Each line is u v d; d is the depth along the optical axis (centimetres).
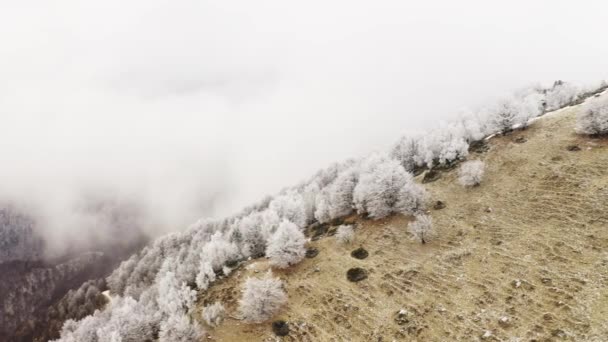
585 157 3609
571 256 2573
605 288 2177
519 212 3381
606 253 2445
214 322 3638
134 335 3938
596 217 2817
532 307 2316
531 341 2078
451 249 3341
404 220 4256
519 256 2831
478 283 2767
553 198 3316
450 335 2419
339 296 3384
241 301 3566
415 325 2650
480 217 3597
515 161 4234
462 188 4284
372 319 2928
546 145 4212
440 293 2859
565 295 2270
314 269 3988
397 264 3503
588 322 2006
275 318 3425
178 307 4219
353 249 4112
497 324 2317
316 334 3031
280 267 4284
